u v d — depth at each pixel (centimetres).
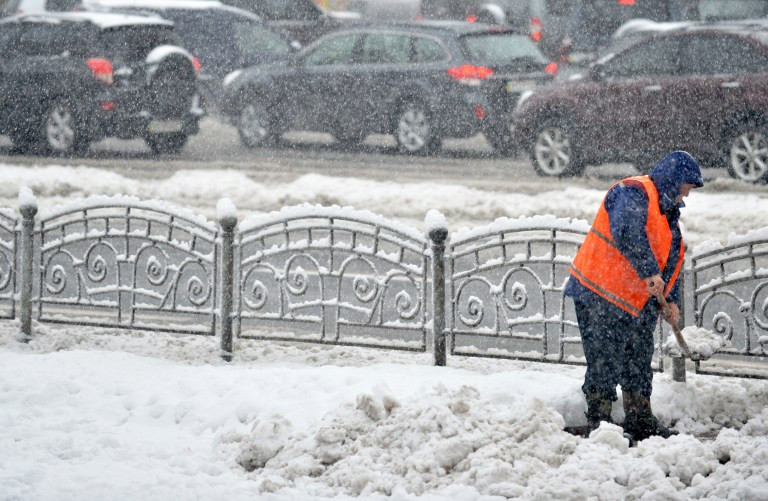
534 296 2036
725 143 3045
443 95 3662
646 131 3162
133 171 3519
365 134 3841
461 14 5584
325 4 6112
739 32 3059
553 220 1516
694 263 1477
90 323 1755
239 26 4512
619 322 1269
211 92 4441
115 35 3816
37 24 3872
